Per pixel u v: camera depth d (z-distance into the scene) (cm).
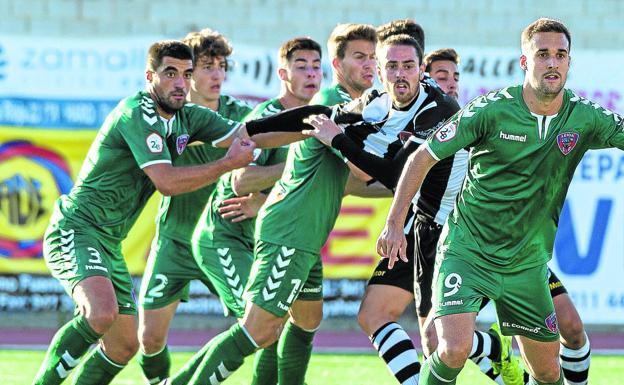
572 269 4509
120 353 2403
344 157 2250
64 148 4378
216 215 2623
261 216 2372
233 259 2589
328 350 3984
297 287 2328
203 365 2305
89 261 2312
